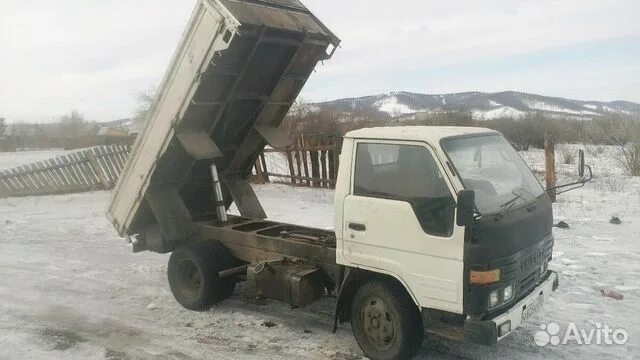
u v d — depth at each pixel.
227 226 6.74
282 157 19.33
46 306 6.52
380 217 4.56
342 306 5.06
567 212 10.56
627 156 15.89
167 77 6.12
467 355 4.85
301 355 4.98
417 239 4.32
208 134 6.64
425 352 4.93
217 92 6.25
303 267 5.46
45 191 16.45
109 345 5.34
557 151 19.81
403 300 4.53
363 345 4.84
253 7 6.01
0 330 5.76
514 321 4.17
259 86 6.84
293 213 11.55
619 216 10.16
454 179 4.17
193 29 5.74
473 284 4.00
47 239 10.29
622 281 6.65
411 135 4.50
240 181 7.92
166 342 5.38
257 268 5.54
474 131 4.90
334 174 14.27
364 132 4.83
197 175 7.23
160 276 7.71
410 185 4.44
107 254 9.07
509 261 4.09
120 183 7.04
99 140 43.12
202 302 6.13
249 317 6.00
